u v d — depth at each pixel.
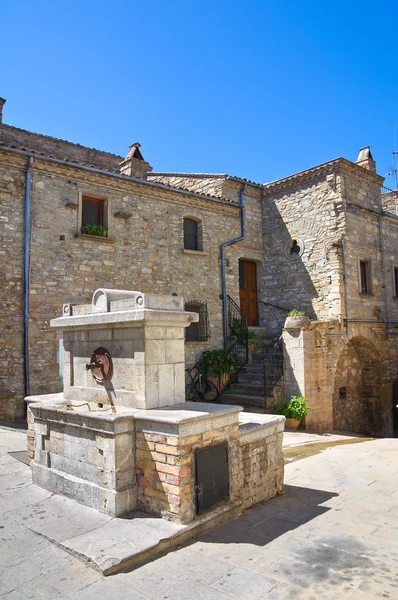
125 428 4.04
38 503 4.37
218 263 13.05
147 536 3.59
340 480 6.06
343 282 12.37
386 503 5.03
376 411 13.51
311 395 10.89
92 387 4.90
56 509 4.21
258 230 14.37
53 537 3.65
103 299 4.79
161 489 3.89
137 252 11.27
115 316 4.46
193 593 2.99
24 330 9.26
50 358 9.52
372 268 13.41
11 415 8.66
